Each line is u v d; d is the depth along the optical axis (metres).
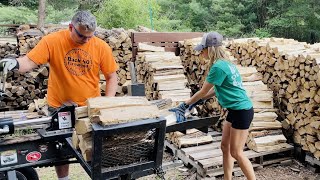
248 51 5.62
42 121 2.30
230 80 3.25
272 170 4.50
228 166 3.66
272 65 5.16
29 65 2.66
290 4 18.97
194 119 2.73
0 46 7.74
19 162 2.24
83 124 1.99
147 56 5.61
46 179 4.29
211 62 3.31
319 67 4.19
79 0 19.28
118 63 6.91
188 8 21.16
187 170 4.51
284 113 5.01
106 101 2.04
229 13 20.16
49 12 19.06
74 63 2.86
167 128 2.54
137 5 14.68
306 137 4.52
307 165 4.57
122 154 2.04
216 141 4.96
